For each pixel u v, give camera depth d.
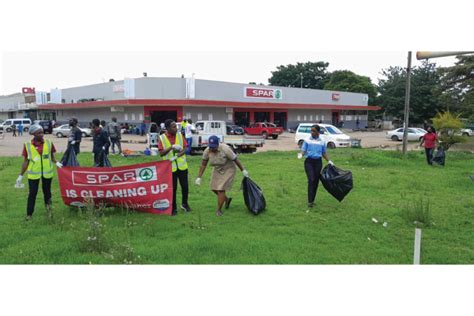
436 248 6.39
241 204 9.16
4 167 15.05
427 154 17.28
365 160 17.36
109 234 6.70
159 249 6.05
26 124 52.16
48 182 8.09
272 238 6.69
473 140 38.88
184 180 8.37
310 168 8.95
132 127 43.12
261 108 50.22
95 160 13.21
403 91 63.03
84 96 51.47
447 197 10.30
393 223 7.78
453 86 38.44
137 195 8.12
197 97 43.41
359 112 64.69
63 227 7.10
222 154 8.05
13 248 6.05
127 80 41.91
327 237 6.85
